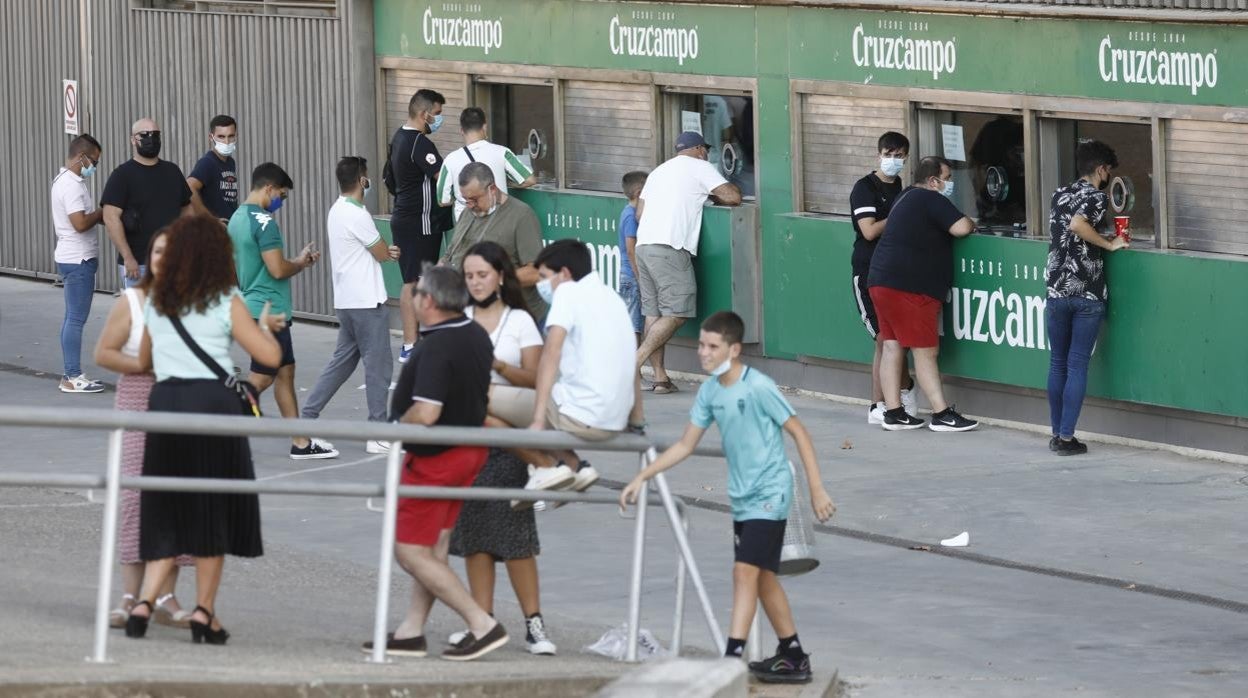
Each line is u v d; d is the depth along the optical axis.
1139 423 27.94
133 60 45.31
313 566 22.48
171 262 16.00
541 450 17.42
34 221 48.97
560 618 20.14
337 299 28.62
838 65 31.70
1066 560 22.30
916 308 29.20
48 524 23.81
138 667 14.00
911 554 22.89
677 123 34.94
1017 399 29.56
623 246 33.78
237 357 38.06
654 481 17.89
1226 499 24.75
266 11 42.00
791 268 32.59
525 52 37.09
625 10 35.03
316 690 14.07
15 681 13.12
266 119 42.22
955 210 29.11
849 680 17.78
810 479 16.58
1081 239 27.02
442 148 39.41
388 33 39.94
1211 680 17.69
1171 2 26.80
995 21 29.31
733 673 12.78
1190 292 26.61
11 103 49.00
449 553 17.89
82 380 34.56
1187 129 27.16
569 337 17.22
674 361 35.09
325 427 15.39
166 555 15.97
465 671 15.24
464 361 16.31
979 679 17.83
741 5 32.97
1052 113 28.83
